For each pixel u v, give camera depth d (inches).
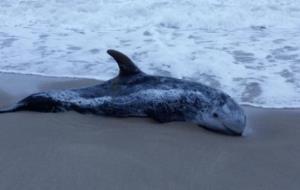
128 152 196.7
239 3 442.3
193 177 178.2
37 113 241.8
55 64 339.9
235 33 389.7
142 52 349.1
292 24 407.8
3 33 407.2
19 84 304.7
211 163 191.2
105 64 336.2
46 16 439.5
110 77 315.9
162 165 186.4
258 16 422.6
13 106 248.4
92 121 232.2
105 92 241.6
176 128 228.5
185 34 388.2
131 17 427.2
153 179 174.7
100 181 170.6
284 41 365.7
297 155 203.8
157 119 233.1
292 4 441.4
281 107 271.4
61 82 307.9
